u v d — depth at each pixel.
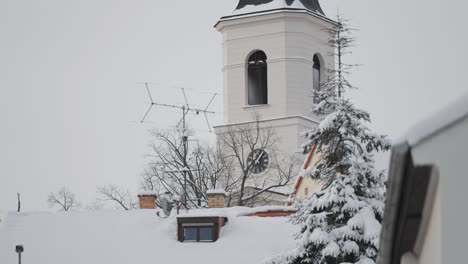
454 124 8.93
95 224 48.12
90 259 45.81
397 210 9.29
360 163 36.34
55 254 46.31
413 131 9.07
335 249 34.50
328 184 37.03
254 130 79.00
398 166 9.12
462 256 8.88
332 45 38.91
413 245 9.43
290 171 76.69
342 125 36.91
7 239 47.50
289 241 44.97
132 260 45.34
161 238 46.47
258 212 48.34
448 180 8.96
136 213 48.59
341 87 38.06
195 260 44.53
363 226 34.88
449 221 8.97
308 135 37.53
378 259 9.95
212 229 45.84
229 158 78.12
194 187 74.75
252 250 44.41
